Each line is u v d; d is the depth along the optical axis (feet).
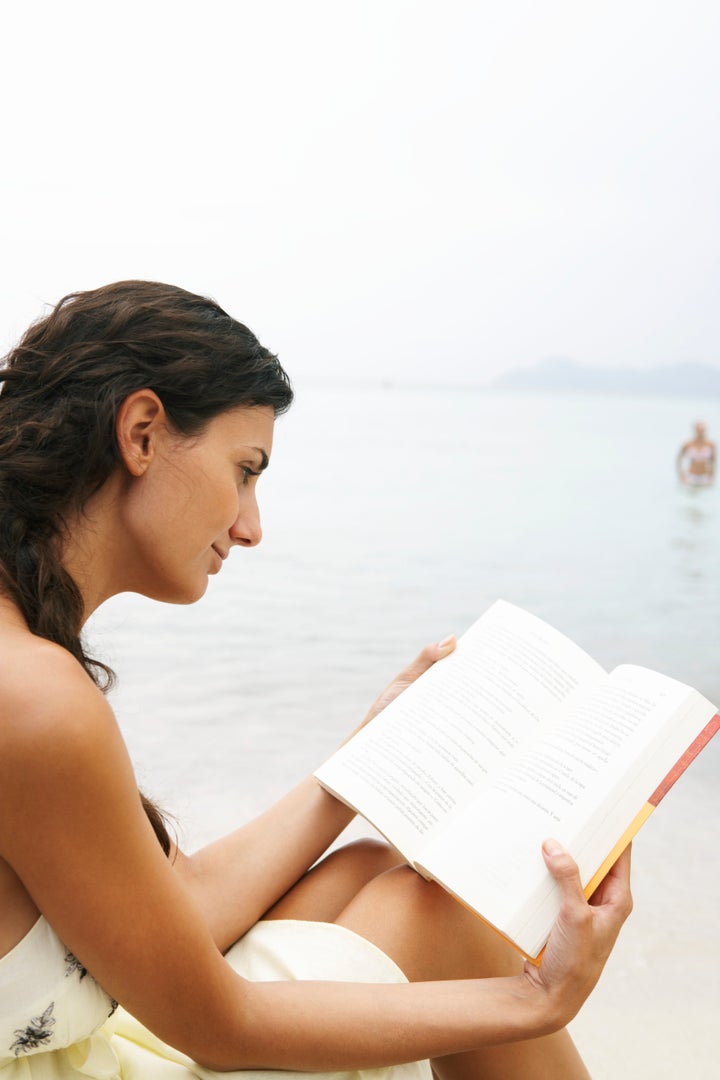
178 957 2.77
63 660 2.60
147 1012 2.83
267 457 3.22
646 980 5.44
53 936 2.77
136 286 3.08
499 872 3.17
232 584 15.90
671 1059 4.78
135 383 2.86
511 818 3.29
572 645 3.93
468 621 14.02
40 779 2.48
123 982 2.75
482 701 3.79
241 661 11.55
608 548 19.86
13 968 2.73
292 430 41.81
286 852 3.87
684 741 3.40
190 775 8.13
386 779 3.63
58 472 2.85
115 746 2.60
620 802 3.26
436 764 3.63
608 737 3.45
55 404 2.88
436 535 20.80
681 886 6.46
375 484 27.55
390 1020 3.04
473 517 23.17
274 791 7.86
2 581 2.80
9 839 2.55
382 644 12.60
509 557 18.75
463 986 3.18
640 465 33.30
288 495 25.43
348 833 7.39
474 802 3.41
